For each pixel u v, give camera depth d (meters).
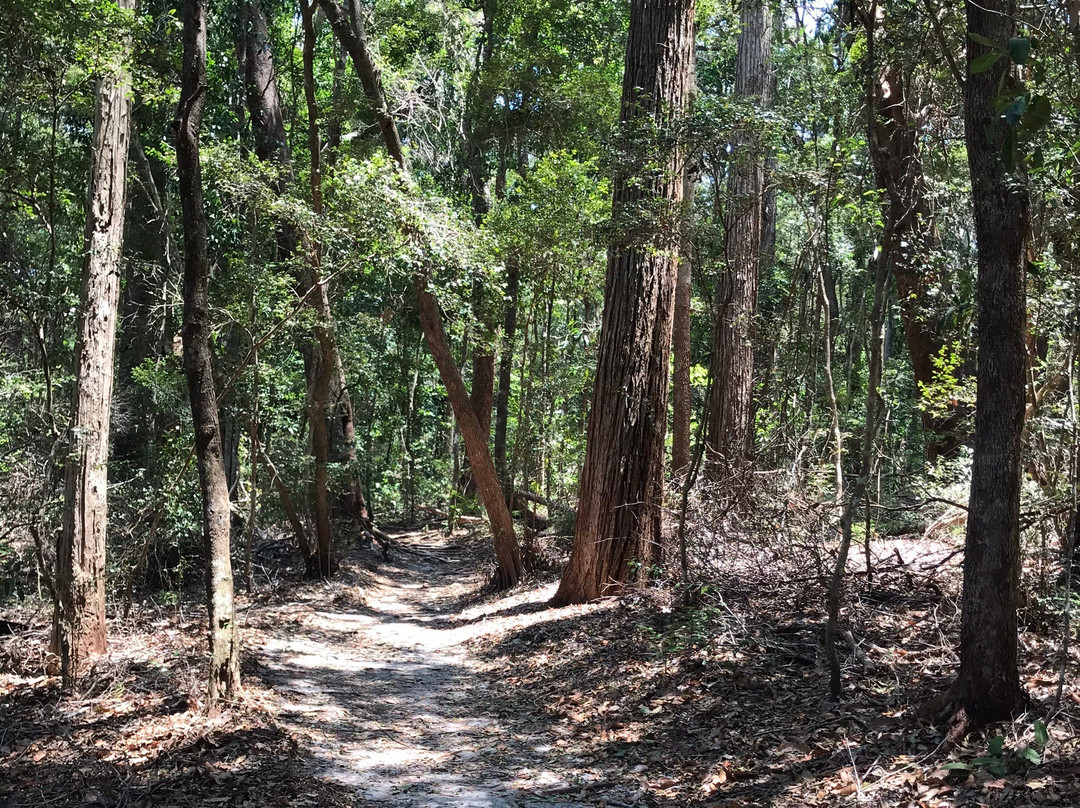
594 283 14.48
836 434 10.62
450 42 19.38
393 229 9.55
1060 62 6.30
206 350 7.31
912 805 4.37
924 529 10.75
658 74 10.66
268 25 19.28
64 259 13.54
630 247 8.66
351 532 18.56
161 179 17.38
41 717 7.11
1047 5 6.43
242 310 10.34
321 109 17.11
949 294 8.75
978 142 4.88
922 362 12.10
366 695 8.45
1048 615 6.29
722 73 23.59
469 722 7.59
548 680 8.45
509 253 13.59
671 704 6.84
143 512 11.65
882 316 6.50
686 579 8.67
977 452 5.02
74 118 13.02
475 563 19.14
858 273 11.63
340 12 13.53
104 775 5.73
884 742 5.15
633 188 10.06
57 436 8.90
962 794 4.32
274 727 6.76
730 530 9.34
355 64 13.71
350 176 9.44
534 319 15.97
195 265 7.25
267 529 18.36
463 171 20.53
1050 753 4.49
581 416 18.44
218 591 7.21
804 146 8.12
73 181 12.39
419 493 30.05
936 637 6.80
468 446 14.16
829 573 7.96
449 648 10.99
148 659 8.70
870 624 7.26
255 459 11.35
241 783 5.60
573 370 17.27
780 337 11.96
